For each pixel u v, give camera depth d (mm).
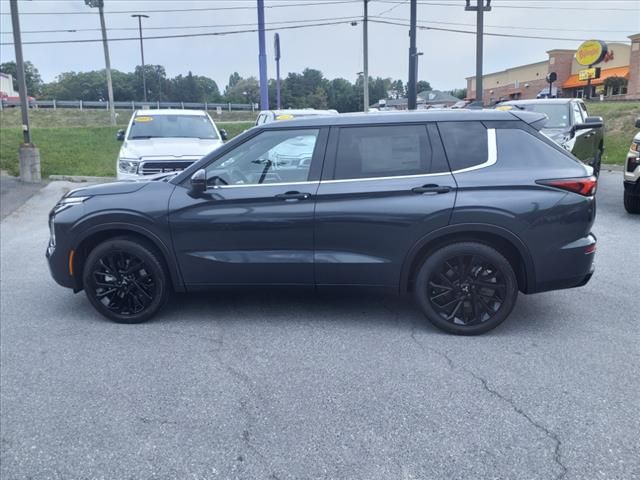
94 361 4445
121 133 11664
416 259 4848
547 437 3297
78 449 3273
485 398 3754
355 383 4000
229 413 3633
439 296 4832
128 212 5008
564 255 4664
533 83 62844
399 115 4918
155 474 3039
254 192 4914
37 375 4211
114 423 3539
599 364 4242
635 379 3994
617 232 8648
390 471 3023
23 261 7684
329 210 4809
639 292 5957
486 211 4613
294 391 3898
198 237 4984
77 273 5289
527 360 4324
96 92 91562
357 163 4859
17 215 11039
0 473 3066
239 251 4977
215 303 5734
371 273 4852
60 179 14719
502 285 4734
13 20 14016
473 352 4484
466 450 3189
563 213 4617
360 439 3316
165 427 3486
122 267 5188
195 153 9695
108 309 5234
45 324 5277
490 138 4801
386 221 4734
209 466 3096
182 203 4977
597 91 51875
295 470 3049
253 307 5605
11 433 3445
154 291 5184
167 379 4117
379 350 4551
